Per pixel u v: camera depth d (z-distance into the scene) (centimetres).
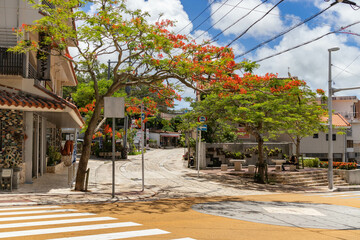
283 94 1686
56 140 2545
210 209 1032
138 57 1409
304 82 1648
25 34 1398
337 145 4356
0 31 1377
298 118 1972
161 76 1428
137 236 622
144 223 763
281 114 1998
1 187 1223
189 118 2373
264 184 2042
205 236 651
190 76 1400
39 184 1459
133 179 1911
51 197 1118
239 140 3603
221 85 1445
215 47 1441
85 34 1234
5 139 1309
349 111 5194
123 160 3269
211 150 2691
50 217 788
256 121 1941
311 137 4228
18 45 1244
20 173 1420
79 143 4128
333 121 4419
